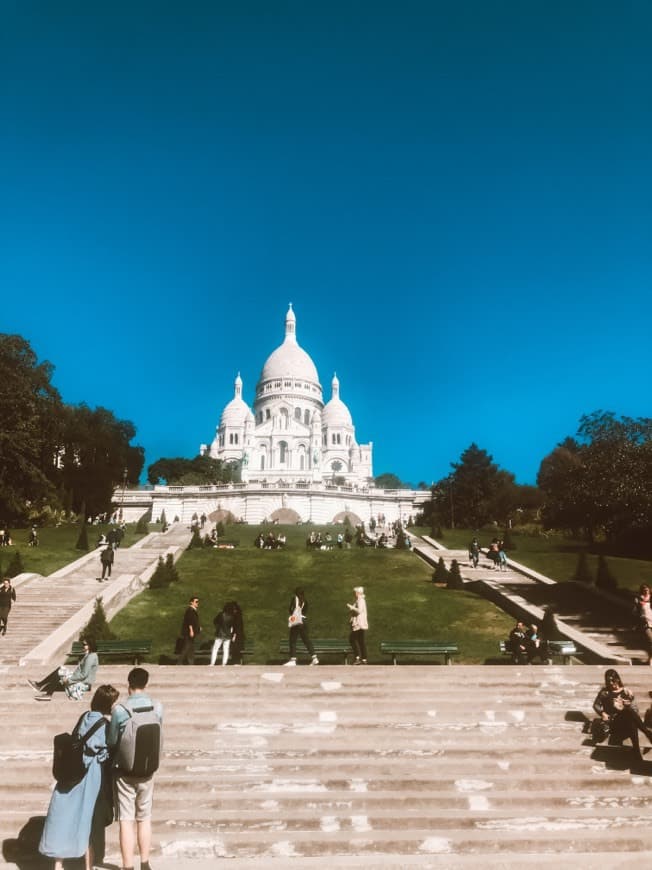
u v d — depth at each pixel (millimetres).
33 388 70625
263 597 34281
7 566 41188
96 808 9648
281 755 13727
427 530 76125
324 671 17188
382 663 23500
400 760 13672
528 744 14328
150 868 10109
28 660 20781
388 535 73938
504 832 11516
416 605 32250
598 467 35125
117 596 31703
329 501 100000
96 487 86438
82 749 9602
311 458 136625
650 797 12570
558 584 37062
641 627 19859
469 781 12859
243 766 13188
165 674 16828
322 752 13781
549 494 70875
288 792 12531
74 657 23172
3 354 67688
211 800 12117
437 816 11750
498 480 95250
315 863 10406
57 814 9383
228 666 17484
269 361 161500
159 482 134000
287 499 97562
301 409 153625
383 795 12383
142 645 21531
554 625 25297
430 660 24047
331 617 30750
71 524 70000
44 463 75312
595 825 11719
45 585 35312
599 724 14086
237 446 152750
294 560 45469
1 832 11211
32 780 12758
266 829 11461
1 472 53438
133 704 9742
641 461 32031
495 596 33469
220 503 99938
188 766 13141
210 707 15508
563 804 12383
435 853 10945
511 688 16781
